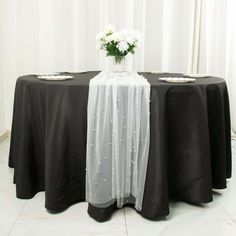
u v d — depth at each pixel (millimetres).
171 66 3080
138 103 1560
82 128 1646
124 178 1652
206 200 1713
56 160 1637
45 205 1691
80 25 2955
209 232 1539
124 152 1619
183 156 1707
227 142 1991
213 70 3092
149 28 2990
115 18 2961
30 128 1803
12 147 2217
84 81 1746
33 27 2953
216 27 3006
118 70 1917
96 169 1609
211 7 2963
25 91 1771
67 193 1729
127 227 1572
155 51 3041
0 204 1799
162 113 1555
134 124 1587
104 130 1579
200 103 1638
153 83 1636
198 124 1651
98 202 1617
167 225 1596
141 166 1614
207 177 1696
